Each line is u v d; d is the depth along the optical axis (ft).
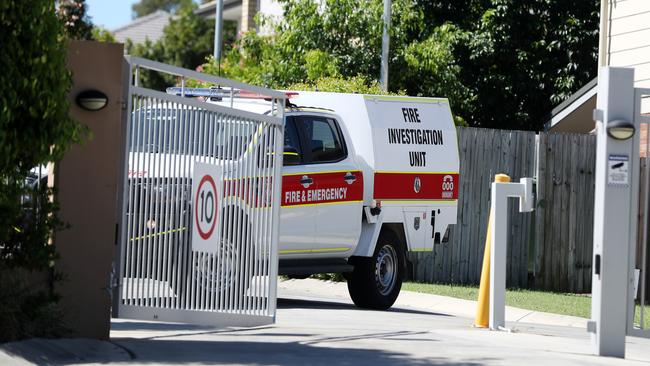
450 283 105.09
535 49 145.59
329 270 79.30
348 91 116.98
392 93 122.52
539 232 106.32
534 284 106.83
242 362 46.55
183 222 56.44
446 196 87.92
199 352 49.14
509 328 68.49
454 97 136.36
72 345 47.50
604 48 107.96
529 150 106.52
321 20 132.05
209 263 58.23
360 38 131.75
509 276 107.14
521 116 145.07
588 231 107.96
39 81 45.01
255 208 61.11
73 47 49.85
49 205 48.62
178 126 56.13
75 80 49.90
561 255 107.14
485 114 146.20
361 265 82.02
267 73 132.57
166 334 56.39
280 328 61.52
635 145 55.31
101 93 49.85
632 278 55.57
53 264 49.78
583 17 146.72
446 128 88.38
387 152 82.89
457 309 85.92
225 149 59.06
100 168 50.21
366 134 81.97
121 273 53.16
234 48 142.31
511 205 106.93
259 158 61.21
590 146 107.65
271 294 62.44
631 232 55.36
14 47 44.16
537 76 145.07
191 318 57.16
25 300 48.32
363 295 82.28
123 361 45.65
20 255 48.19
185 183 56.54
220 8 162.30
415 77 135.85
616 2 106.52
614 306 55.31
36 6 44.39
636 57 104.17
